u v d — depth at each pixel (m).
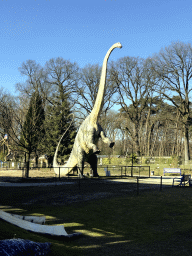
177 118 54.41
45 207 10.38
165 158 41.19
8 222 5.51
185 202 10.78
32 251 4.13
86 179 19.48
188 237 6.45
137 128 49.47
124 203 10.90
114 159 44.44
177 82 43.69
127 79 48.03
